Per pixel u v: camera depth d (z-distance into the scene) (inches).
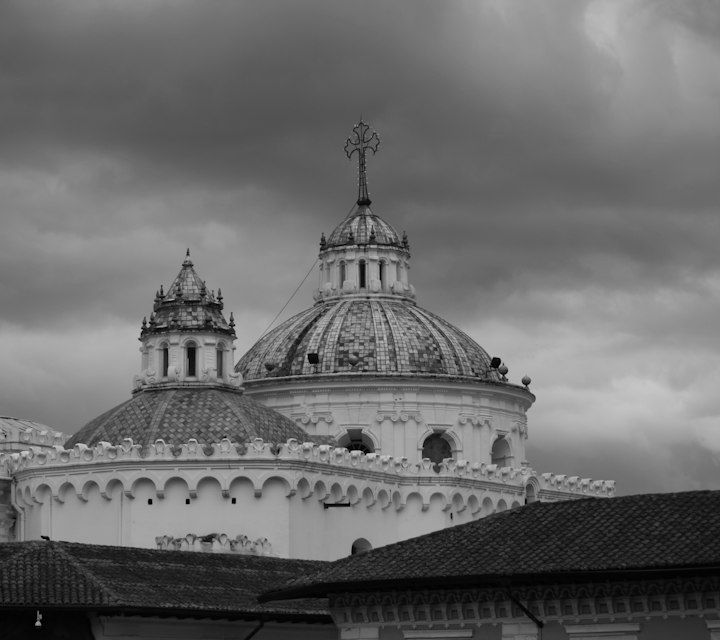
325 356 6210.6
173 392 5339.6
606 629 2851.9
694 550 2778.1
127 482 5044.3
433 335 6294.3
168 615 3280.0
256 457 5054.1
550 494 6112.2
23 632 3181.6
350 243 6515.8
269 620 3435.0
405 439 6072.8
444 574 2920.8
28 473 5216.5
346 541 5285.4
